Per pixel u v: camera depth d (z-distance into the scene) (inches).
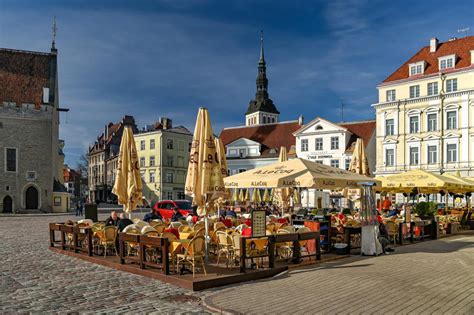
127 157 740.7
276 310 326.3
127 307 339.0
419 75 2054.6
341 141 2293.3
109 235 558.6
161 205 1241.4
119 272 481.7
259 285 415.2
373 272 475.2
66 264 535.5
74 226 624.7
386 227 687.1
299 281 431.2
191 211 1178.6
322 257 576.4
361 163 967.6
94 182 4451.3
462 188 1010.1
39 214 2060.8
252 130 2842.0
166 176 3075.8
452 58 1988.2
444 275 457.4
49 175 2282.2
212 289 402.9
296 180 565.3
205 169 502.6
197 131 517.0
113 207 2869.1
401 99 2070.6
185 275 434.9
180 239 464.4
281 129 2726.4
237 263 512.7
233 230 546.0
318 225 621.6
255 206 1413.6
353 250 658.2
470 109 1886.1
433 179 888.9
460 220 1135.0
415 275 457.7
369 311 322.7
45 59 2496.3
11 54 2409.0
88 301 357.7
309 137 2401.6
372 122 2358.5
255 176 611.5
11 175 2187.5
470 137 1877.5
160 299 365.1
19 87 2313.0
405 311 322.3
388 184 936.9
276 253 557.9
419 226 834.2
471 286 403.9
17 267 514.6
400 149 2073.1
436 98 1975.9
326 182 565.9
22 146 2222.0
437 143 1966.0
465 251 660.1
